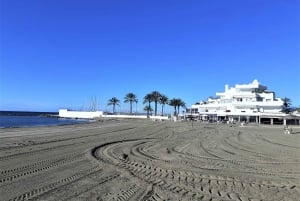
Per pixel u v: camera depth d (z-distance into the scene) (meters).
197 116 115.12
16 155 14.33
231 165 13.83
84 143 20.84
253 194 8.77
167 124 63.69
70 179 9.87
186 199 8.01
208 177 10.88
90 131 35.25
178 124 65.06
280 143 27.98
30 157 13.94
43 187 8.75
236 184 9.95
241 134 39.66
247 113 103.88
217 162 14.62
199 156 16.88
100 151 17.12
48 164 12.38
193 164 13.64
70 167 11.91
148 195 8.24
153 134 34.00
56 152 15.83
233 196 8.47
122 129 41.91
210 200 8.02
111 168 11.88
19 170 11.02
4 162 12.46
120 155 15.72
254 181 10.46
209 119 103.31
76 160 13.55
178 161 14.46
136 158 14.98
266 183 10.21
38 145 18.55
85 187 8.91
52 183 9.26
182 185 9.55
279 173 12.08
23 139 22.08
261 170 12.70
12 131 30.78
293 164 14.67
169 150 19.30
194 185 9.61
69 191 8.42
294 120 99.38
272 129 60.03
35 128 38.06
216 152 19.19
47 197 7.79
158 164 13.25
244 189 9.32
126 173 10.91
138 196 8.12
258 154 18.78
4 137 23.41
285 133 46.09
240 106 107.62
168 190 8.83
